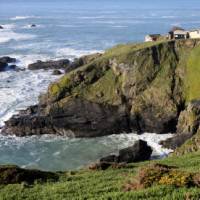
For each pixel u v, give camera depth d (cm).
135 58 10294
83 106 9462
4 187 2709
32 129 9031
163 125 9169
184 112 8962
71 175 3172
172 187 1900
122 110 9494
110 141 8806
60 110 9369
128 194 1884
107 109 9512
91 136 9150
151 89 9775
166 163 3728
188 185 1938
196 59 10281
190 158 4025
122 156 7275
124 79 10075
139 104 9538
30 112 9738
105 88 10006
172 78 9988
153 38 12800
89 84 10088
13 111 9956
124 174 2997
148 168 2200
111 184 2472
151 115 9325
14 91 11488
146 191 1877
